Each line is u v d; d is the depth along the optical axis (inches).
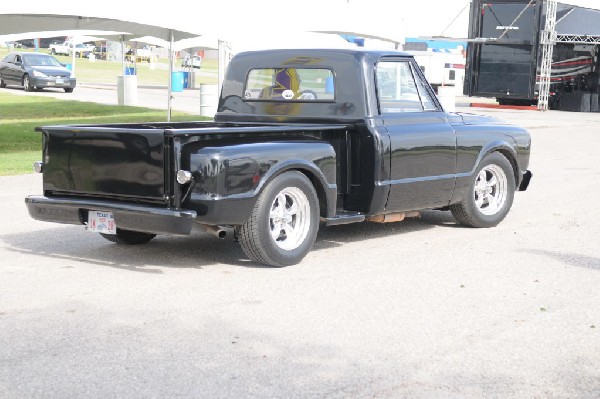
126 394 159.3
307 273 258.4
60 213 267.9
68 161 265.1
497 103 1403.8
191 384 164.7
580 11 1208.2
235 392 160.9
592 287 245.9
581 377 171.6
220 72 778.8
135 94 1081.4
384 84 295.4
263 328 201.3
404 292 236.8
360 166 289.0
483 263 275.4
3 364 174.6
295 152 263.7
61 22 666.2
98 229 260.2
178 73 1449.3
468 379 169.5
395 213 306.2
